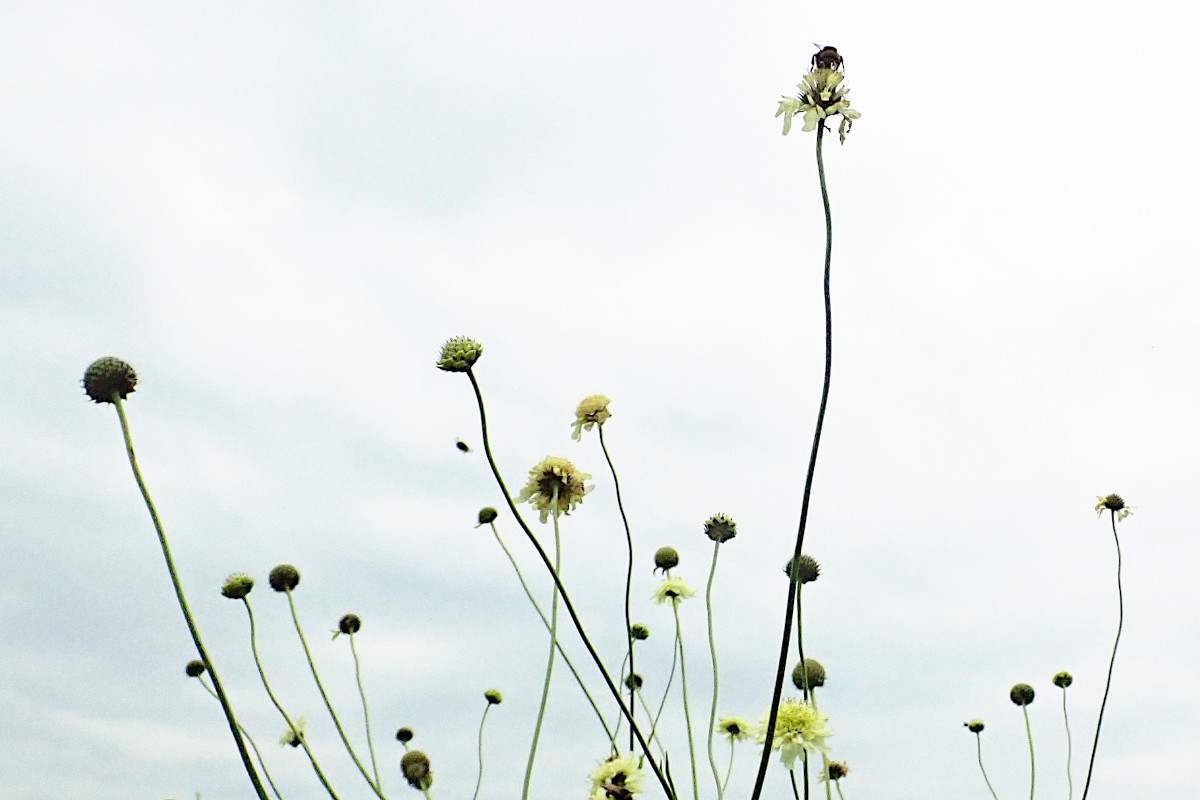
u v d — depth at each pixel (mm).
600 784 1083
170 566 958
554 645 1120
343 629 1382
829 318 939
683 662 1267
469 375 1068
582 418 1269
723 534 1290
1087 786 1502
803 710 1099
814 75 971
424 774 1346
